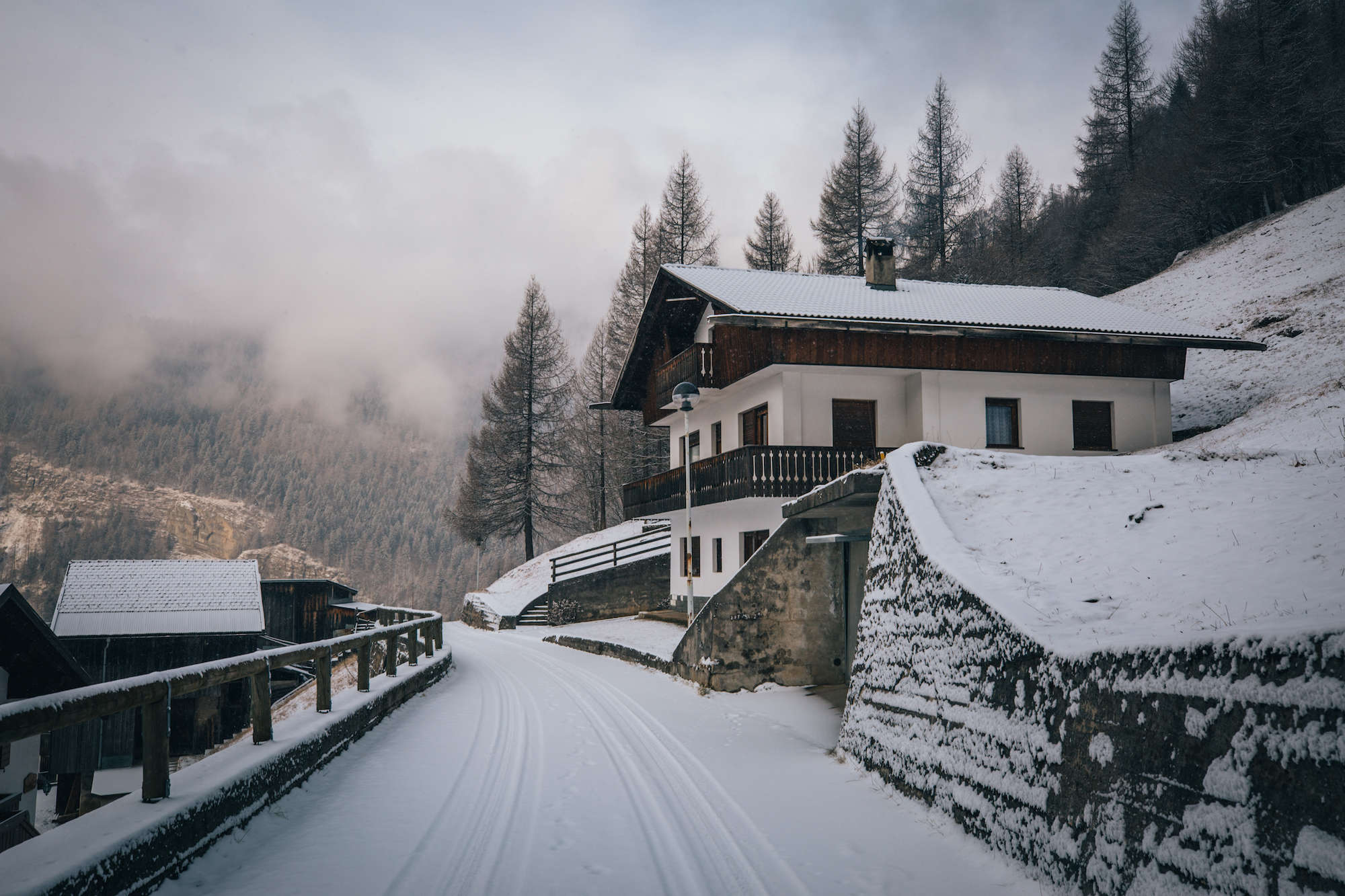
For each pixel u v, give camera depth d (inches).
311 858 222.2
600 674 710.5
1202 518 299.4
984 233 3125.0
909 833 261.0
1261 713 162.9
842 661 581.0
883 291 1026.7
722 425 1069.8
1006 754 239.8
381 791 295.0
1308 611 192.2
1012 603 260.5
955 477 385.1
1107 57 2935.5
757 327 887.7
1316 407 872.9
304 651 330.0
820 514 557.0
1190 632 191.5
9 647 562.9
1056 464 390.6
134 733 1026.7
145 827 183.0
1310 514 271.7
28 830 569.6
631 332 2219.5
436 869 217.6
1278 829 153.8
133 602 1272.1
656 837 253.9
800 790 314.2
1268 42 2203.5
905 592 336.8
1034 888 211.0
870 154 2357.3
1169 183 2388.0
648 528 1594.5
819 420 900.0
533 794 301.9
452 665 793.6
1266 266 1669.5
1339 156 2048.5
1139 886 180.9
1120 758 196.5
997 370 909.8
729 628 573.9
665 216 2285.9
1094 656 212.1
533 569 1850.4
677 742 410.3
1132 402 970.7
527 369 2251.5
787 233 2397.9
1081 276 2635.3
